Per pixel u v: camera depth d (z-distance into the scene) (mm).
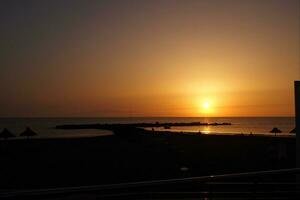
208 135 85875
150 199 5750
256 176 5648
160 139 64062
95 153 41844
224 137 76000
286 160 31062
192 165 30641
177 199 5887
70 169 27641
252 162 31875
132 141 64875
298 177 8047
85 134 107875
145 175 24469
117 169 27469
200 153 42750
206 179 5258
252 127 179125
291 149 36312
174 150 45531
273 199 6250
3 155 39562
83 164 30672
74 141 64562
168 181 5027
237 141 63281
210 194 5996
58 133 115062
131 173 25375
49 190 4543
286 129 135375
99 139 72062
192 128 171750
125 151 44625
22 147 50500
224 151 44906
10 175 24156
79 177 23516
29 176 23750
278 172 5828
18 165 30375
